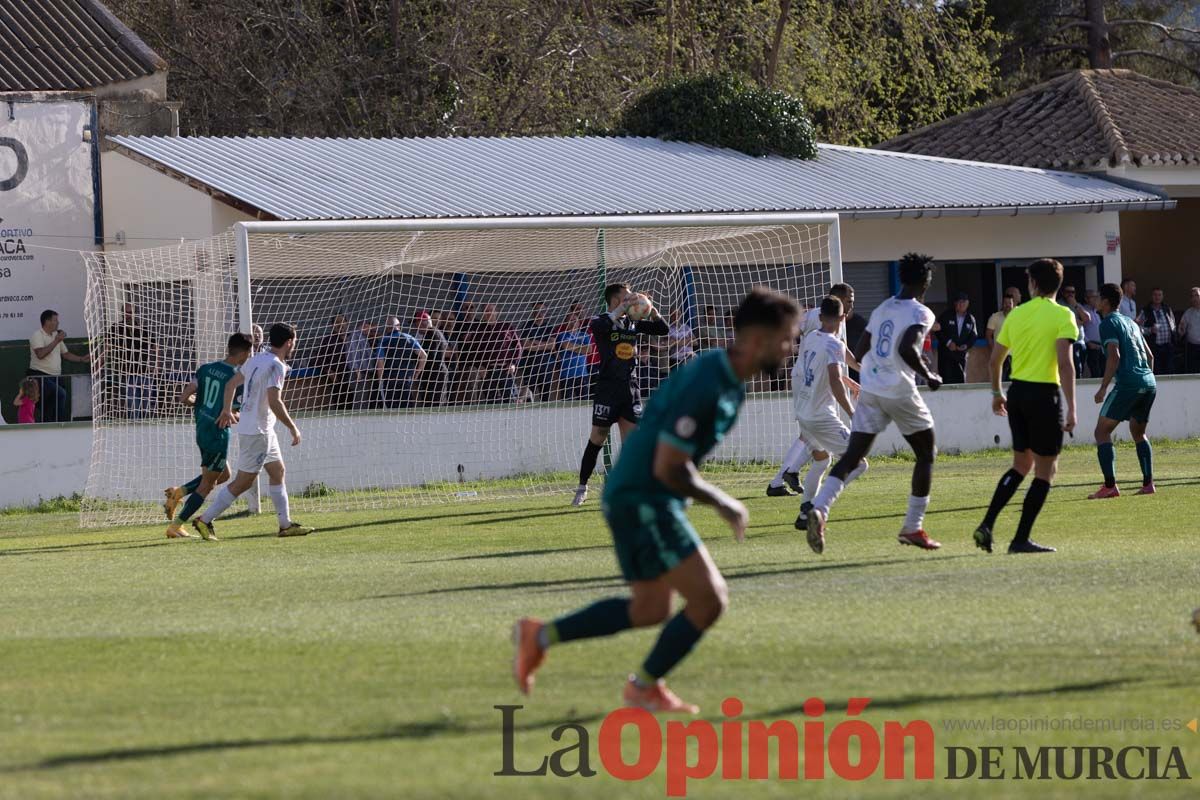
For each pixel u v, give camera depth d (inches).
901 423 1267.2
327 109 3833.7
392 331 2354.8
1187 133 3481.8
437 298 2603.3
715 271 2714.1
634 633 893.2
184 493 1685.5
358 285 2549.2
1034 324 1242.6
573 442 2405.3
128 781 577.3
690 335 2596.0
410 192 2657.5
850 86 4325.8
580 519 1728.6
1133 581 1072.8
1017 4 5022.1
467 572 1258.0
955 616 931.3
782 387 2452.0
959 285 3142.2
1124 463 2282.2
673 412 631.8
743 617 944.9
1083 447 2623.0
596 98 3873.0
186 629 979.9
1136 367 1734.7
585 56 3909.9
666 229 2546.8
